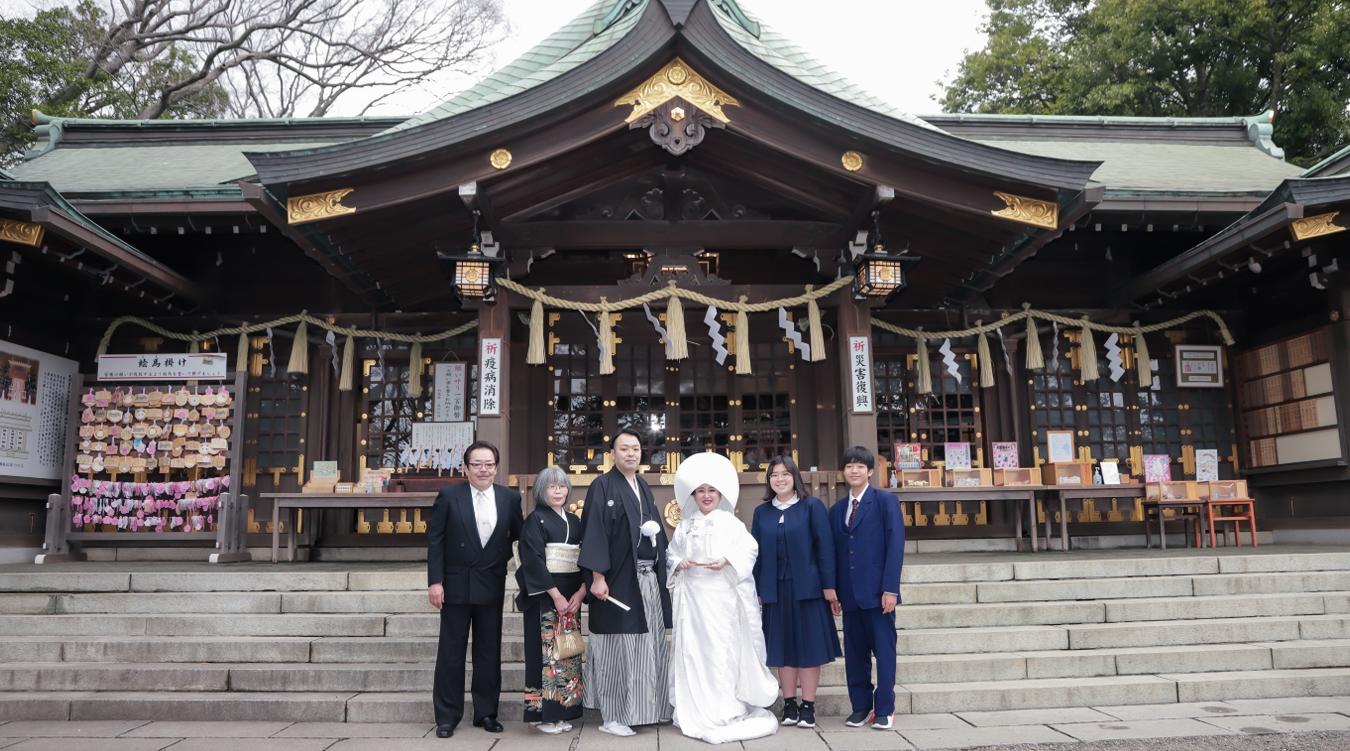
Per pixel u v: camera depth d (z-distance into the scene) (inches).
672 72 283.6
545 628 193.5
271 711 207.0
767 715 197.0
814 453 390.3
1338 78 802.2
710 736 184.4
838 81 339.0
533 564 192.1
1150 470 398.0
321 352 402.3
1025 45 943.0
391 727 200.4
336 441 397.4
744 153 303.1
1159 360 430.6
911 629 245.0
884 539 197.6
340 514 390.3
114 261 335.0
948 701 210.4
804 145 287.7
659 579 201.3
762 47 332.2
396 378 405.1
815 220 329.4
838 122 281.6
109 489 360.8
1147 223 394.0
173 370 369.7
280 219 280.4
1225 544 405.4
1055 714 205.8
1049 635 238.8
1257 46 818.2
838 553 201.8
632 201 323.3
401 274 347.6
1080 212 292.2
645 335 394.9
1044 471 394.0
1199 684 217.5
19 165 477.4
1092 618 250.5
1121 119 540.4
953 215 305.0
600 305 316.5
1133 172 452.4
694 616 197.3
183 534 363.6
